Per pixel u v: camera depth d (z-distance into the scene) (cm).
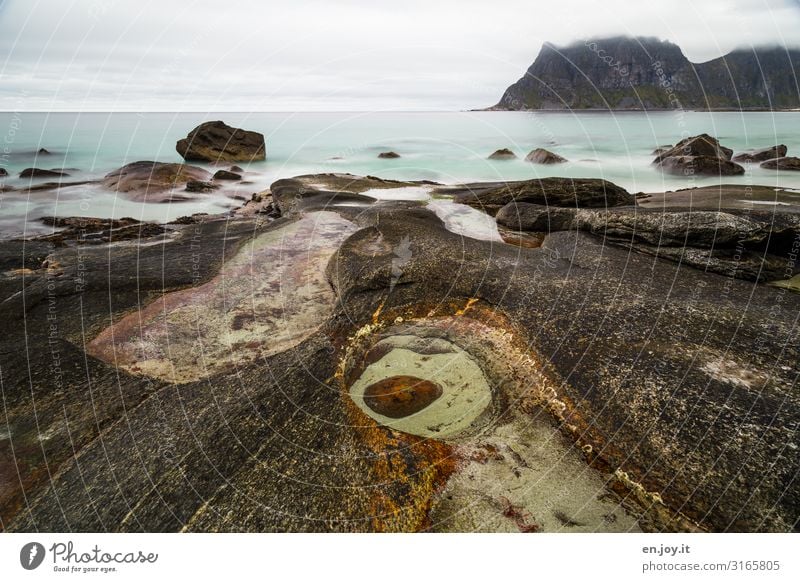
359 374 393
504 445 315
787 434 296
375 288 518
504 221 800
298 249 679
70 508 281
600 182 912
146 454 312
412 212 823
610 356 379
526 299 478
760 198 921
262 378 383
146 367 409
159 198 1354
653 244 617
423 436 321
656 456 292
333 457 301
